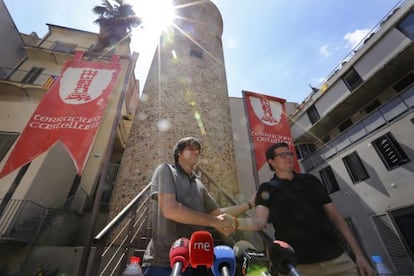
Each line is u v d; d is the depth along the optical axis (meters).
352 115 12.70
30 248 4.95
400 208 7.89
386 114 8.77
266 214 1.73
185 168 1.69
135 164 6.25
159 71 8.34
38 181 6.18
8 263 4.67
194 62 8.69
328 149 11.60
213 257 0.84
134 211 3.08
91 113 5.20
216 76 8.93
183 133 6.68
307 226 1.56
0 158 6.52
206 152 6.55
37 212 5.72
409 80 9.95
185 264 0.89
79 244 6.31
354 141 10.09
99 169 7.67
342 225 1.63
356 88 11.16
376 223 8.63
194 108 7.38
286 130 7.47
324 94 13.45
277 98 8.25
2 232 4.92
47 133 4.63
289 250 0.95
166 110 7.07
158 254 1.29
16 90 7.85
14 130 7.11
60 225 5.88
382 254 8.10
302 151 14.66
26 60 9.95
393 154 8.43
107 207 7.43
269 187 1.85
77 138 4.61
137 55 6.82
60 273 4.39
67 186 6.98
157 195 1.43
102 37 11.38
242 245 1.31
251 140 6.79
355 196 9.69
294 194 1.72
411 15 9.05
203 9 10.97
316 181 1.86
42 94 7.96
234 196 6.28
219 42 10.72
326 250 1.48
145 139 6.65
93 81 6.00
